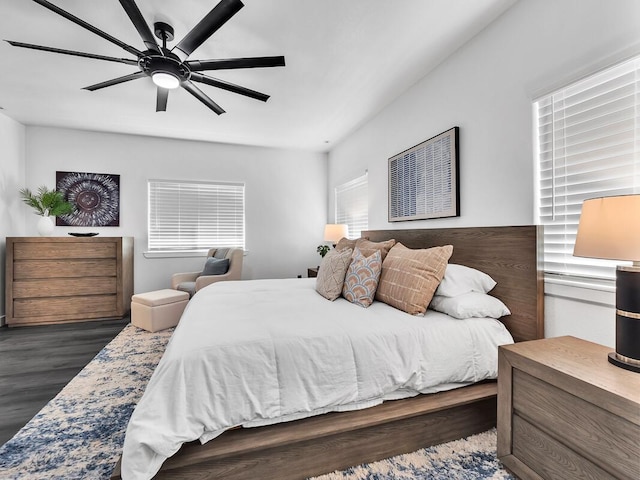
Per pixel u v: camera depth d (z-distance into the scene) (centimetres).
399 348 148
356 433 134
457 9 189
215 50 229
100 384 208
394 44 223
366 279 207
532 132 176
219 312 179
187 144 454
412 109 286
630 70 137
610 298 141
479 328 165
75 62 245
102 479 128
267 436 122
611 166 144
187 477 111
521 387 125
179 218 455
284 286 272
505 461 131
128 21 197
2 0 177
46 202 368
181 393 114
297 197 511
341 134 427
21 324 344
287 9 187
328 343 139
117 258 379
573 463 104
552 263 170
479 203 213
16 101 317
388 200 326
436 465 135
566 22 157
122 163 425
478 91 212
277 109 339
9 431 160
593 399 98
